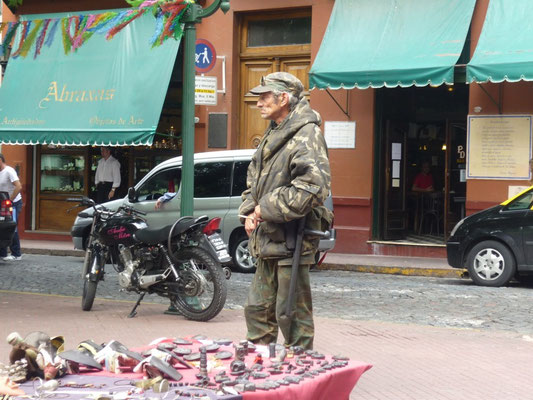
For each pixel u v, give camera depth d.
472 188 16.47
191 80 10.12
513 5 15.45
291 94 5.22
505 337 8.87
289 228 5.13
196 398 3.17
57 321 9.51
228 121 18.84
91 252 10.34
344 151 17.67
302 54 18.44
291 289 5.07
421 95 18.28
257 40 19.02
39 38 14.91
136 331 8.91
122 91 17.95
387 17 16.58
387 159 17.94
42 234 21.03
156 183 15.43
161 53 17.91
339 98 17.70
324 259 16.58
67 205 21.02
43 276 14.16
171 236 9.40
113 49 18.41
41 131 18.56
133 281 9.70
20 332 8.73
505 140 16.16
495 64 14.54
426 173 18.55
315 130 5.14
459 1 16.27
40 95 18.91
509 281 13.20
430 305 11.13
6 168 16.02
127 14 11.82
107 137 17.77
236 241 14.96
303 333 5.33
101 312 10.23
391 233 18.09
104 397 3.13
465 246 13.40
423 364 7.45
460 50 15.44
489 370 7.25
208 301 9.70
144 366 3.62
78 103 18.42
